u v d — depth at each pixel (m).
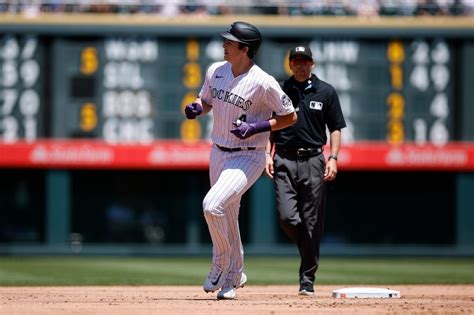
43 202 99.12
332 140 36.50
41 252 96.62
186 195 99.38
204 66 95.38
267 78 31.62
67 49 94.69
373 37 95.44
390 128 96.19
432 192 100.06
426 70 96.12
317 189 36.25
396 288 46.09
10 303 30.80
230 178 31.52
